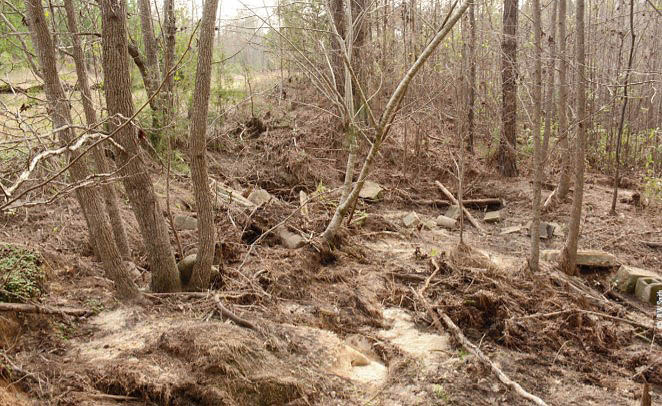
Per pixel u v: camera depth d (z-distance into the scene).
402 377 4.62
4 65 7.23
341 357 4.74
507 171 12.12
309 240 7.41
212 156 11.12
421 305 6.10
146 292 5.33
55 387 3.70
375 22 11.81
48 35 4.96
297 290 6.24
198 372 3.94
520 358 5.19
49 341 4.26
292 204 9.83
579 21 7.05
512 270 7.27
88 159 7.23
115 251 5.06
